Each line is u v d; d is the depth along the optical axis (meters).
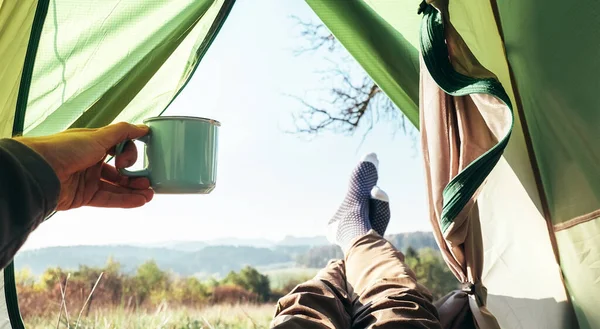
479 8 1.36
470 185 1.01
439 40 1.08
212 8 1.42
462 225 1.09
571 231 1.25
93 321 4.28
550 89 1.26
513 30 1.33
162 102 1.44
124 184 0.80
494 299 1.32
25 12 1.13
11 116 1.13
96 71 1.30
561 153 1.26
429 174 1.19
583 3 1.18
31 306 5.16
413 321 0.92
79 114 1.28
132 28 1.33
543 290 1.29
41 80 1.25
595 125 1.17
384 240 1.46
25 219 0.47
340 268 1.44
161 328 4.86
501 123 1.03
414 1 1.46
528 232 1.33
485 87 1.00
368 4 1.49
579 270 1.24
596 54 1.16
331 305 1.04
